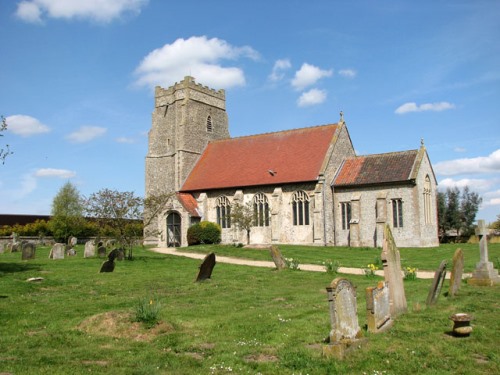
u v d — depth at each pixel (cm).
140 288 2086
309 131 5359
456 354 1079
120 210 3281
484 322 1359
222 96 6500
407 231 4434
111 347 1167
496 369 988
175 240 5281
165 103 6112
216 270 2748
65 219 6500
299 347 1136
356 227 4606
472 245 4478
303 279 2380
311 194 4800
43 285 2112
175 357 1080
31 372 960
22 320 1441
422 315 1437
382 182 4550
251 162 5412
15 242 4781
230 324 1365
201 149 6038
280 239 4928
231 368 995
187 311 1541
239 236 5153
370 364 1010
